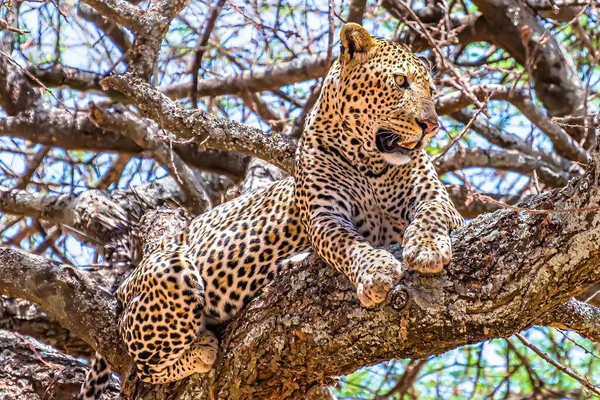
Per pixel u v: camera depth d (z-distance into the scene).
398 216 9.05
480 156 14.76
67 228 13.30
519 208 6.96
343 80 8.85
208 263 9.16
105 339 10.02
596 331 8.77
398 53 8.78
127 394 9.49
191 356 8.81
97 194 13.77
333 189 8.81
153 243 12.16
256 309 8.41
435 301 7.31
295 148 10.55
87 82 15.09
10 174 14.84
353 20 13.38
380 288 7.40
